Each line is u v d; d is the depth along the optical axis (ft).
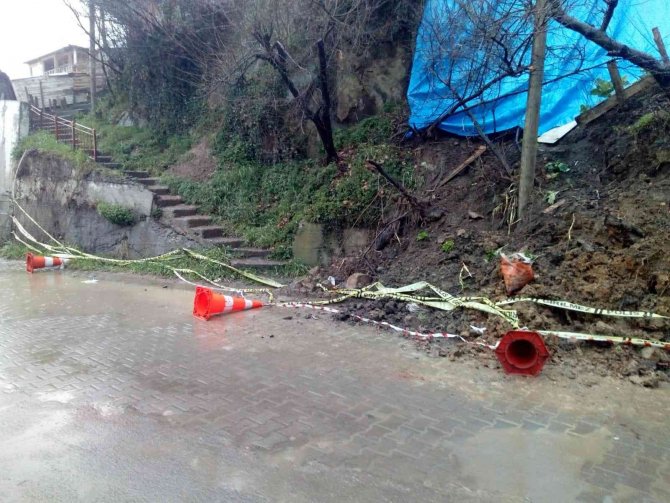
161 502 10.63
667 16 26.14
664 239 19.93
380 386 16.60
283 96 41.63
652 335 18.22
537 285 20.63
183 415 14.57
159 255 39.27
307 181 37.73
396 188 30.66
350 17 36.22
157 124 53.93
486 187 28.63
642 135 24.70
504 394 15.89
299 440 13.19
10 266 43.93
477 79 29.35
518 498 10.78
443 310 22.52
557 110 29.22
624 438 13.20
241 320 24.54
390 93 37.96
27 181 52.29
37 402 15.44
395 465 12.05
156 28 51.80
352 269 29.30
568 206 23.77
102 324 24.36
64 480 11.40
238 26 42.57
